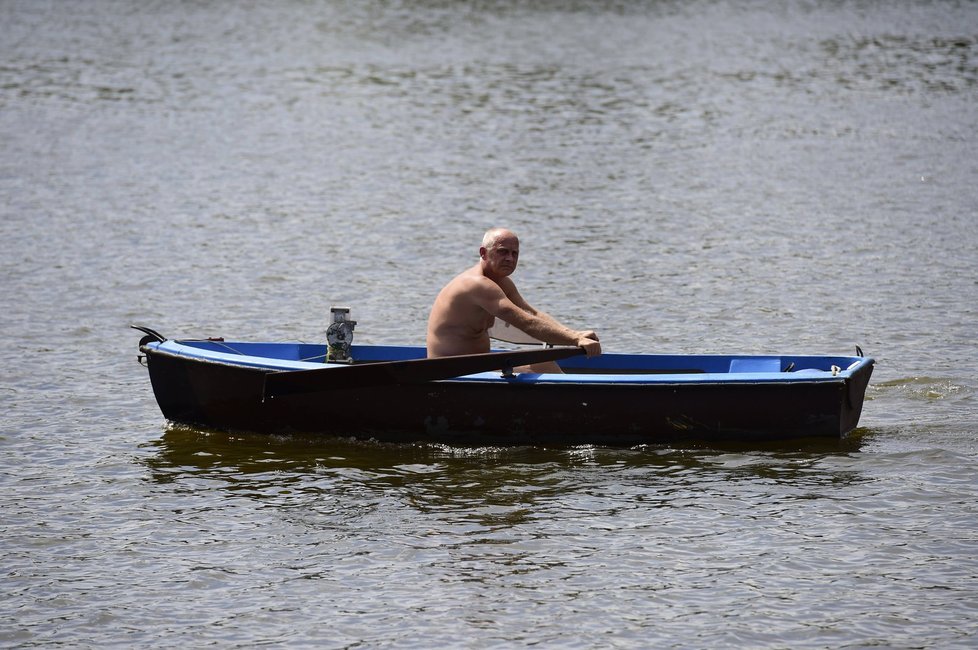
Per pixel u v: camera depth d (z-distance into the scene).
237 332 49.44
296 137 92.38
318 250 62.28
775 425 35.72
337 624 26.19
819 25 155.38
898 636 25.41
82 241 63.47
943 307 51.38
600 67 124.00
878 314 50.59
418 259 60.84
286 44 140.88
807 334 48.22
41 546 30.02
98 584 28.08
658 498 32.44
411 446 36.53
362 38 145.75
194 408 37.66
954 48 134.38
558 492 32.97
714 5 177.62
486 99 107.31
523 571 28.44
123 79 116.81
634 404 35.50
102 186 76.31
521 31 151.75
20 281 55.97
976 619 26.02
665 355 38.91
